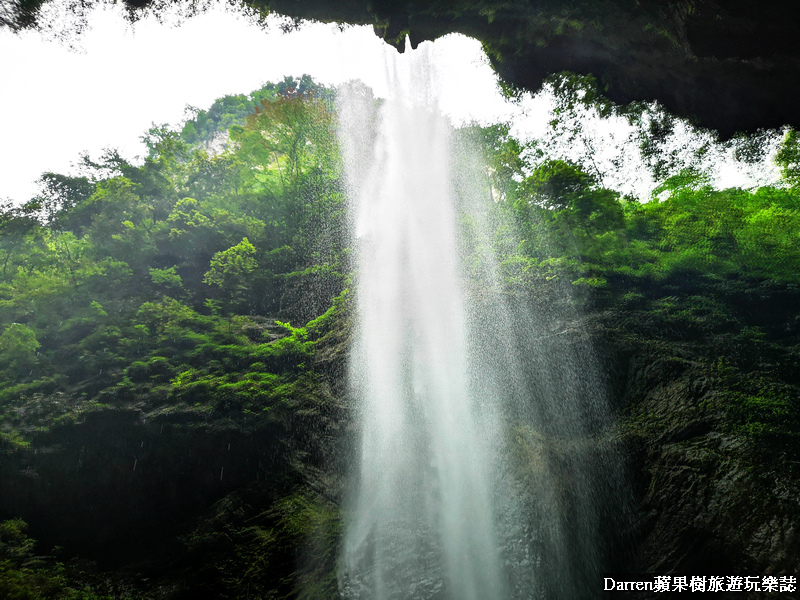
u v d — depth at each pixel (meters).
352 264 25.69
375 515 14.10
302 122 35.78
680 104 13.57
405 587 12.01
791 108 11.90
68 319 20.97
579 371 14.55
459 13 12.52
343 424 16.20
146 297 23.67
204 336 20.20
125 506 14.20
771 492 9.40
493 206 26.31
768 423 10.66
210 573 12.36
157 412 15.50
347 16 12.59
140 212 29.42
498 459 14.23
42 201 32.12
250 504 13.82
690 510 10.21
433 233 24.28
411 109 25.67
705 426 11.41
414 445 15.63
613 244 19.59
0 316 20.44
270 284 25.81
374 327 19.55
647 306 15.92
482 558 12.30
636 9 10.89
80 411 15.43
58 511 13.98
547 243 21.33
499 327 17.38
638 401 13.21
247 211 32.09
